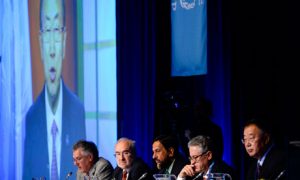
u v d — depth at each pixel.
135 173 9.23
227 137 12.35
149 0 13.35
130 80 13.57
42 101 15.34
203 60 12.16
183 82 13.47
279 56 11.55
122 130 13.61
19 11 15.84
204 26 12.16
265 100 11.74
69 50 14.80
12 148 15.88
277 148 7.80
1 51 16.06
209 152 8.18
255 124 7.79
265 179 7.46
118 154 9.37
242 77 12.11
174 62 12.65
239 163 12.16
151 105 13.25
